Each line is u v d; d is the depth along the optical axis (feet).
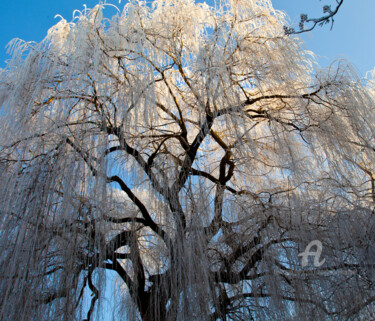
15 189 11.62
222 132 18.37
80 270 11.26
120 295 14.40
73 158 12.23
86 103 13.57
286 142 14.74
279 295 11.52
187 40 16.93
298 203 13.03
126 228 15.64
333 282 11.60
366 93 15.47
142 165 14.25
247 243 13.28
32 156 12.76
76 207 11.70
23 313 9.70
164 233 13.03
